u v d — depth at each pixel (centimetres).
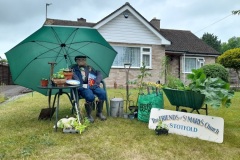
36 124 486
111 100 561
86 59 587
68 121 429
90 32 563
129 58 1510
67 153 333
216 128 399
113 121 510
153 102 504
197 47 2036
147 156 328
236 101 821
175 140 393
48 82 482
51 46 577
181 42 2059
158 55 1562
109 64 629
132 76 1510
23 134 416
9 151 339
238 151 353
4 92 1283
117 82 1482
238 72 1867
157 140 391
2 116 572
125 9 1458
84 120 475
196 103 443
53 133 421
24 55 548
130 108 570
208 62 2012
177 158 324
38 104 735
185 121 429
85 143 373
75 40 580
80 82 496
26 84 573
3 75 2019
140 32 1523
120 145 365
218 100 404
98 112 536
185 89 442
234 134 431
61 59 609
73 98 493
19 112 616
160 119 452
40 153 332
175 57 1923
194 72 451
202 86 425
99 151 341
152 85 571
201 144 378
